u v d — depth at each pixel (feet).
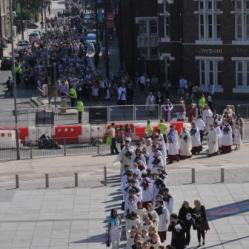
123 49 574.97
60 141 374.43
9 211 272.72
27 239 247.91
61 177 314.14
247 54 468.34
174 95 486.38
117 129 356.38
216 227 252.21
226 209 267.80
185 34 483.92
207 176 305.73
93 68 609.01
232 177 303.68
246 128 383.86
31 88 545.85
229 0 467.93
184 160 336.29
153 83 500.74
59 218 264.72
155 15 542.57
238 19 469.16
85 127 377.09
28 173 324.19
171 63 505.66
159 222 234.79
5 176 320.09
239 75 473.26
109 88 481.87
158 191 249.96
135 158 284.00
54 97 472.03
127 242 223.71
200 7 477.36
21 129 374.43
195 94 474.08
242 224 254.47
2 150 368.68
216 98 477.36
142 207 245.45
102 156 351.67
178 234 223.51
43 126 381.60
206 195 282.15
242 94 472.85
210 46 476.54
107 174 314.35
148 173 267.80
